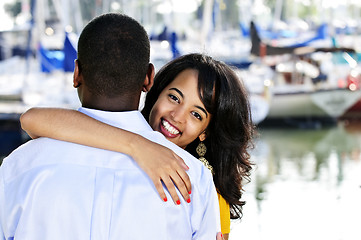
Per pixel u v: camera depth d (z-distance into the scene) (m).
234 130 2.26
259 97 16.77
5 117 13.67
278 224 6.00
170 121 2.16
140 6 27.64
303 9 37.44
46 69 15.78
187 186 1.54
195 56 2.22
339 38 22.58
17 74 16.50
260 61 17.78
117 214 1.46
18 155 1.52
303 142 14.25
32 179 1.46
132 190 1.49
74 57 14.79
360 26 24.08
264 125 18.70
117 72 1.52
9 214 1.47
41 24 17.45
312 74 19.05
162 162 1.52
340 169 9.80
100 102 1.58
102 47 1.50
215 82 2.16
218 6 24.00
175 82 2.18
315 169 9.85
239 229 5.82
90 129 1.51
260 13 33.72
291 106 18.28
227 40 21.44
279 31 22.83
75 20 21.95
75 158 1.49
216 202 1.64
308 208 6.78
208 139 2.40
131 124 1.59
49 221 1.44
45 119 1.52
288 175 9.23
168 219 1.52
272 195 7.56
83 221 1.44
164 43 18.38
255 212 6.59
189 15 33.28
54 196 1.44
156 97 2.36
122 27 1.52
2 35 18.42
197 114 2.16
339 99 18.38
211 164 2.39
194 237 1.61
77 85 1.60
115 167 1.50
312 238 5.50
